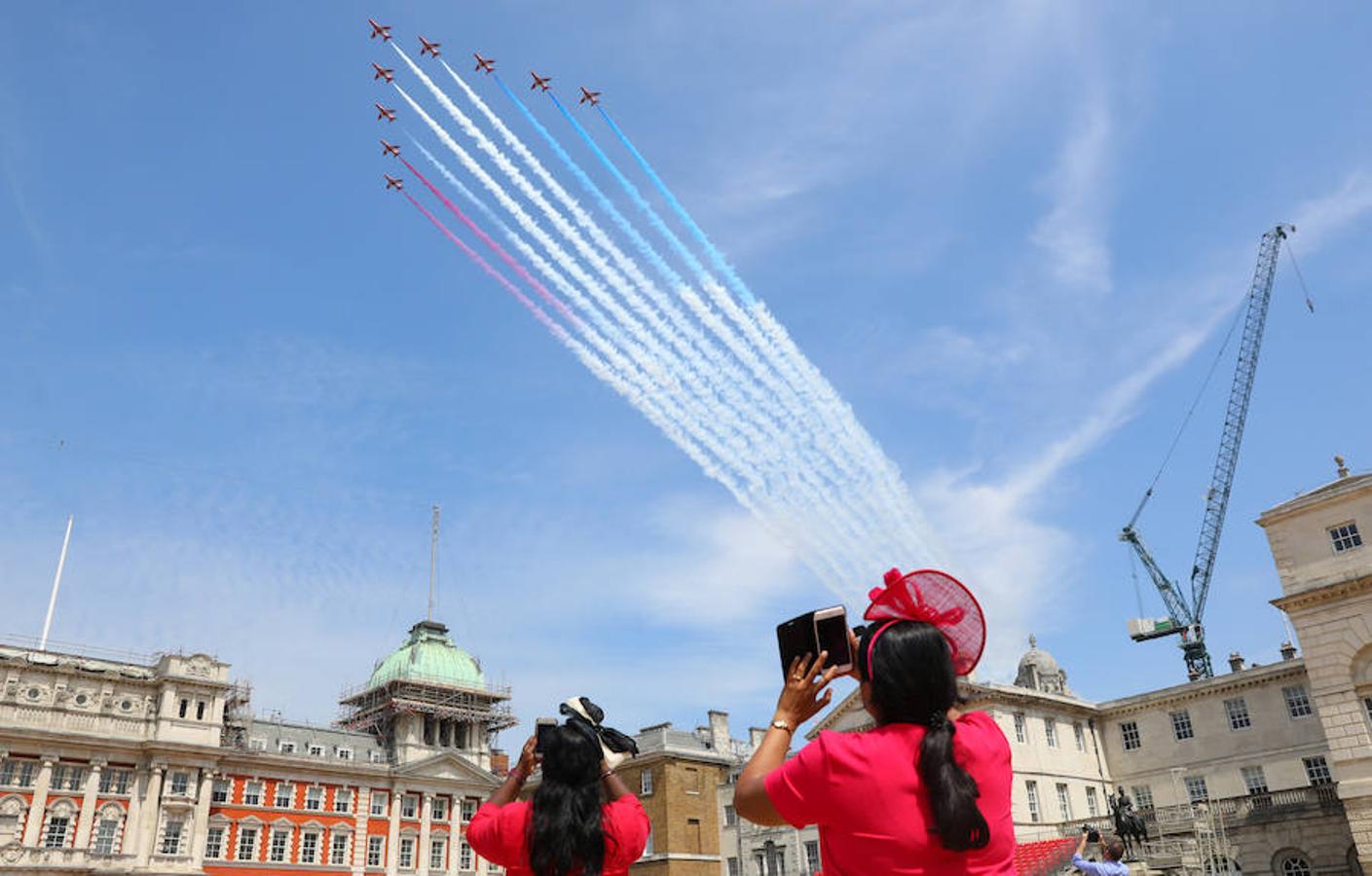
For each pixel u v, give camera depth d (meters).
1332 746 44.12
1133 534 119.69
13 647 74.62
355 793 87.12
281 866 79.88
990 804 3.64
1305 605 46.09
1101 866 13.12
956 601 4.31
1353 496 46.06
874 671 3.83
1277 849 48.72
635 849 5.38
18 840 67.31
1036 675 75.75
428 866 88.69
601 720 5.77
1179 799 60.19
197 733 78.19
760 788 3.84
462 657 108.62
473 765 95.12
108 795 73.00
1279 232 104.62
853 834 3.57
